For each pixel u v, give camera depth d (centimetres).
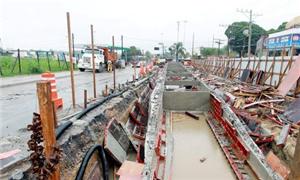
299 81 1130
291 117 824
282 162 583
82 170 398
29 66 2275
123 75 2398
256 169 511
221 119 846
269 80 1634
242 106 1039
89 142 522
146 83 1645
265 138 694
